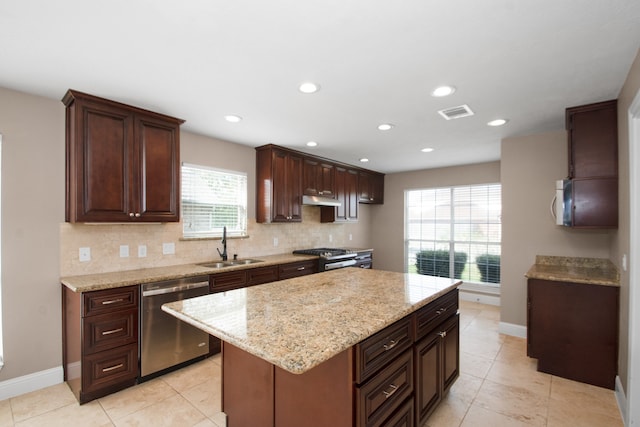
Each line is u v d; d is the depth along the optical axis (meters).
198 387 2.47
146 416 2.11
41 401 2.27
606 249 3.11
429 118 2.92
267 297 1.92
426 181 5.68
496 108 2.67
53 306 2.49
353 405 1.29
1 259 2.29
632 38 1.64
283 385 1.52
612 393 2.40
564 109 2.69
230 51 1.78
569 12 1.44
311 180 4.47
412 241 5.95
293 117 2.90
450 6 1.40
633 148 1.97
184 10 1.42
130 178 2.58
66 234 2.56
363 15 1.46
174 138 2.87
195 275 2.82
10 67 1.96
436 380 2.04
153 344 2.56
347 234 5.77
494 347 3.26
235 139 3.67
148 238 3.07
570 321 2.61
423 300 1.84
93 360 2.27
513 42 1.69
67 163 2.52
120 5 1.39
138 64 1.93
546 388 2.48
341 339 1.24
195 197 3.49
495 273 5.03
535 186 3.45
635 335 1.96
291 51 1.78
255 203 4.07
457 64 1.93
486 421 2.07
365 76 2.09
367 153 4.40
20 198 2.35
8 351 2.31
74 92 2.29
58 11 1.42
